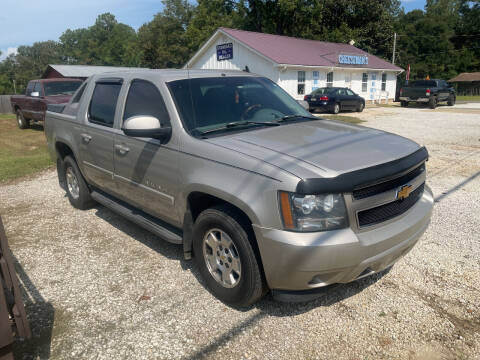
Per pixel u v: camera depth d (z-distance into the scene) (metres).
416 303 3.23
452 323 2.98
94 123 4.73
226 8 41.75
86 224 5.14
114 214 5.50
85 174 5.20
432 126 14.39
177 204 3.54
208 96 3.84
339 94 20.83
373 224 2.83
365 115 19.58
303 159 2.82
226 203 3.16
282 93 4.57
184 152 3.37
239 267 3.06
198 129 3.49
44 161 8.90
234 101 3.94
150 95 3.92
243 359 2.67
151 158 3.73
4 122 19.72
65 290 3.55
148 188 3.88
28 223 5.23
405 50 58.91
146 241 4.57
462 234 4.52
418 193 3.38
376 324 2.99
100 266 3.98
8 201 6.27
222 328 2.99
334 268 2.65
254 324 3.02
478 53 64.69
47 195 6.55
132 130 3.35
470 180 6.72
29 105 14.75
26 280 3.74
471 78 59.16
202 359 2.68
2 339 2.28
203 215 3.24
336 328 2.96
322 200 2.62
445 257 3.98
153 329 2.99
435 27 60.97
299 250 2.59
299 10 38.19
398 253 3.01
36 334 2.97
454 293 3.36
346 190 2.62
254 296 3.00
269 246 2.71
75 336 2.94
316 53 26.62
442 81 26.16
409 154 3.15
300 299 2.84
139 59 67.00
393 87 32.62
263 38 25.84
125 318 3.13
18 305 2.43
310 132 3.51
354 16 41.12
